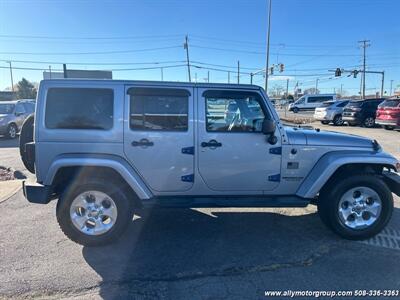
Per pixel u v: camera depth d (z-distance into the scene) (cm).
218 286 343
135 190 424
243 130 439
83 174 434
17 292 331
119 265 384
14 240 448
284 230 479
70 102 419
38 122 417
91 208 425
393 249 421
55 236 461
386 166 458
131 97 423
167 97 426
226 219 520
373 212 445
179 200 439
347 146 454
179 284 346
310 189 441
